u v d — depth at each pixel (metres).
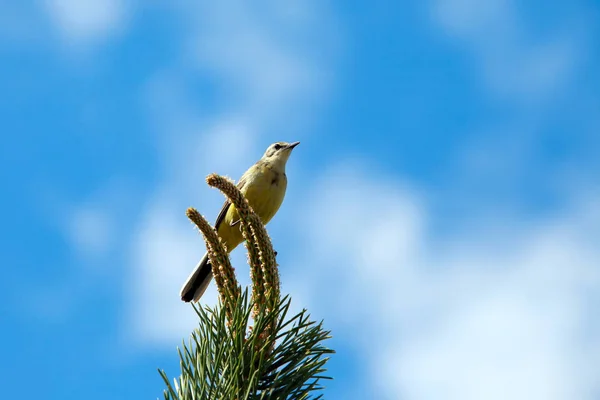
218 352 3.59
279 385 3.51
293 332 3.69
